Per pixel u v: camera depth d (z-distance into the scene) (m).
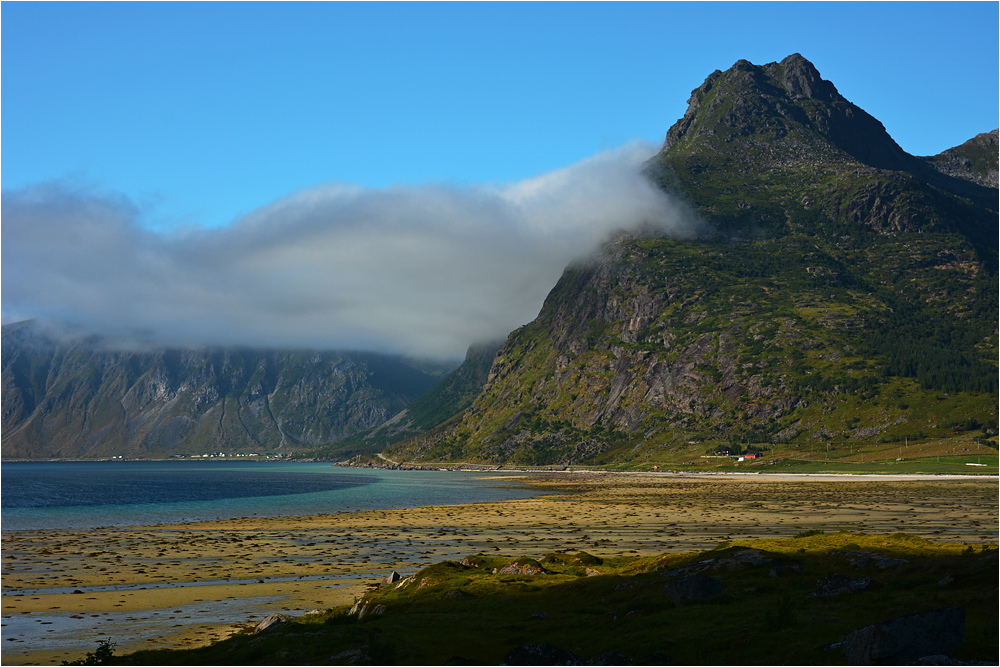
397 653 41.19
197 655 45.22
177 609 64.50
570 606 51.03
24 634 55.84
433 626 47.97
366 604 58.19
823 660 32.22
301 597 69.31
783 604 40.22
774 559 54.56
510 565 65.50
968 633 33.00
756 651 34.78
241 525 142.50
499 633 44.81
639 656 36.00
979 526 118.38
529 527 131.50
